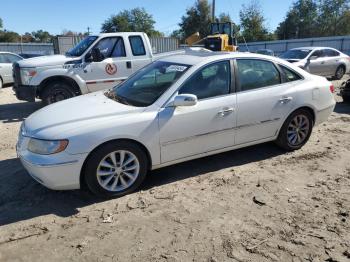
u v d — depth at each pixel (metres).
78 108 4.34
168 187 4.40
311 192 4.23
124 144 4.03
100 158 3.92
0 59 13.84
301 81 5.41
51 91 8.70
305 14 68.19
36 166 3.77
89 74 8.86
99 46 8.99
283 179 4.60
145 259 3.04
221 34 16.89
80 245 3.24
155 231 3.45
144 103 4.32
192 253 3.11
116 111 4.14
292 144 5.50
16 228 3.54
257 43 45.53
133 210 3.86
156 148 4.23
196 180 4.59
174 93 4.34
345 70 16.31
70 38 24.02
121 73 9.24
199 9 60.81
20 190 4.37
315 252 3.11
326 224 3.54
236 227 3.50
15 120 8.34
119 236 3.38
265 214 3.74
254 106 4.86
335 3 65.56
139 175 4.21
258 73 5.02
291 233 3.39
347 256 3.05
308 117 5.53
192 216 3.71
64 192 4.29
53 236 3.40
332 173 4.79
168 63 4.96
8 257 3.10
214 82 4.62
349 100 9.72
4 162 5.32
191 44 18.30
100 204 4.00
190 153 4.52
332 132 6.78
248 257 3.05
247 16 61.56
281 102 5.11
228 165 5.07
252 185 4.42
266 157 5.37
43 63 8.53
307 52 15.11
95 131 3.85
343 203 3.96
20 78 8.66
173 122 4.26
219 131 4.64
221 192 4.24
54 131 3.82
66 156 3.75
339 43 39.00
